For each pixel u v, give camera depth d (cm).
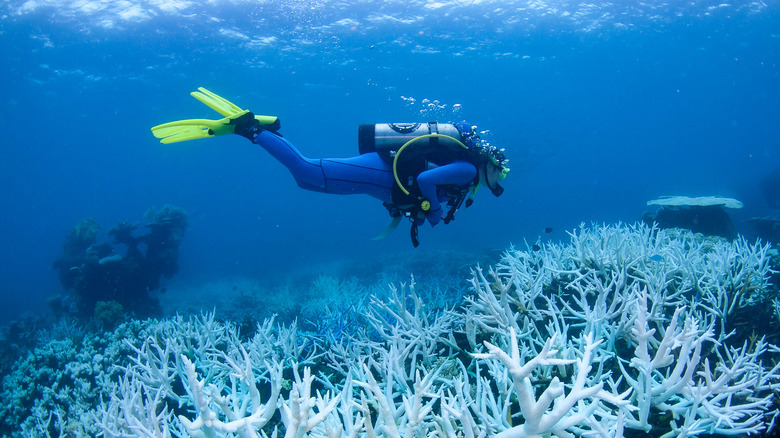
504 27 2952
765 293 476
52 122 4759
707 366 256
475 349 362
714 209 1092
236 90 3738
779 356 389
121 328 640
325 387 394
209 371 411
